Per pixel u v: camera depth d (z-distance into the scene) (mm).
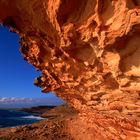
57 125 27984
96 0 8312
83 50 10586
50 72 16484
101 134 18188
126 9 7574
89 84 13008
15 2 10172
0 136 26406
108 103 12859
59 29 10016
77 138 22156
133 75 9109
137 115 11070
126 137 13156
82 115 23344
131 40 8320
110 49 9008
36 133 26203
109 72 10352
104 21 8555
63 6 8875
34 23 11273
